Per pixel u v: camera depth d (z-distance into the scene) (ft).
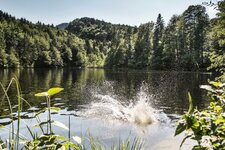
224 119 4.32
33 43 263.29
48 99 4.86
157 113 31.53
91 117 28.78
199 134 4.06
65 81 86.43
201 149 4.10
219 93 5.38
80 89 61.87
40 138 4.70
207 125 4.09
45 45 295.89
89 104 38.81
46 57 271.90
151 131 22.84
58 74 135.33
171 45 171.83
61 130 22.03
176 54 171.01
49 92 4.75
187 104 39.96
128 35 313.32
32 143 4.91
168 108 36.11
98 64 330.95
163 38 196.65
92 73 148.66
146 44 199.82
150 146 18.06
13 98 42.16
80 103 39.78
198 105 39.45
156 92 57.06
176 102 42.01
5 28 264.11
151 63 179.42
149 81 86.43
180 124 4.06
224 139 4.03
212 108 5.20
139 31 229.25
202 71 145.07
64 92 54.75
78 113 31.17
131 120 27.09
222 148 3.97
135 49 205.16
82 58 330.54
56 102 40.34
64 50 326.24
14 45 249.14
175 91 58.03
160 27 219.20
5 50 236.84
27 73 137.80
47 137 4.70
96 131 22.61
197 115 4.59
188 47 171.73
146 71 161.48
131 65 203.82
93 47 411.13
